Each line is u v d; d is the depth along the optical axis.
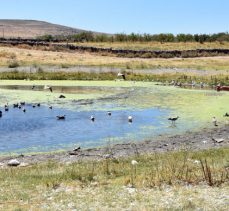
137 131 31.22
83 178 18.42
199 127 32.41
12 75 69.12
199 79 67.56
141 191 16.30
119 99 47.41
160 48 104.25
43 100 45.84
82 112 38.91
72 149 26.36
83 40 122.50
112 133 30.64
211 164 19.84
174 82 64.81
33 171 20.08
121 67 80.31
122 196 15.66
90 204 14.84
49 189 16.91
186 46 107.94
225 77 68.81
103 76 71.06
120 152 25.20
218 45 111.44
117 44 109.31
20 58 85.00
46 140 28.67
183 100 46.31
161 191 16.19
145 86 61.38
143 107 41.81
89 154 24.84
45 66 78.94
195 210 13.85
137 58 94.75
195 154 22.80
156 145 26.97
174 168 18.77
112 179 18.28
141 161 21.80
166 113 38.28
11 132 30.91
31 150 26.19
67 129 31.94
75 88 58.25
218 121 34.50
